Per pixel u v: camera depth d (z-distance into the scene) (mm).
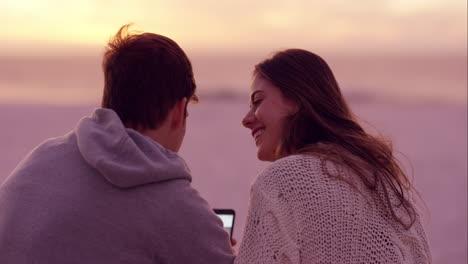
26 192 1625
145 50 1731
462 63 141125
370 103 28547
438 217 7328
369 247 1625
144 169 1580
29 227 1584
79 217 1579
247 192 8234
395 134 15117
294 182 1663
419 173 10086
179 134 1824
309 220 1619
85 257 1564
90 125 1653
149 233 1595
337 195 1646
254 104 1949
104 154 1587
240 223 5953
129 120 1746
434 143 13453
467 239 6352
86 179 1615
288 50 1939
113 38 1781
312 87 1863
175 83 1753
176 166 1651
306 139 1847
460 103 27625
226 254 1678
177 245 1617
